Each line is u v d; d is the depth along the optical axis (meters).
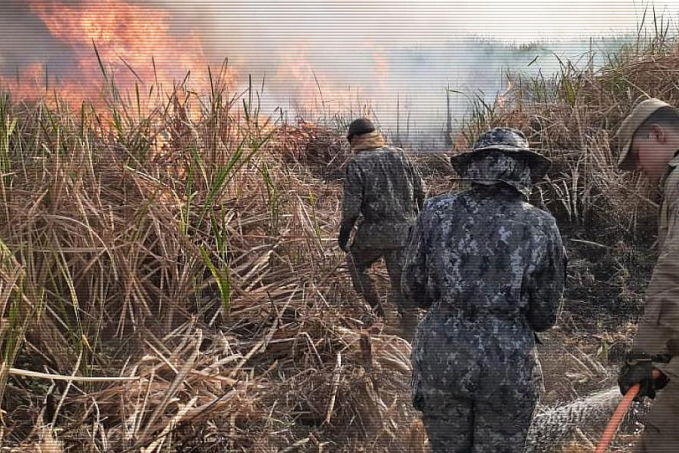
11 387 3.27
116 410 3.24
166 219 4.31
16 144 4.45
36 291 3.55
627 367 2.42
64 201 4.06
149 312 3.89
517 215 2.60
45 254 3.67
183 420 3.12
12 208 3.87
